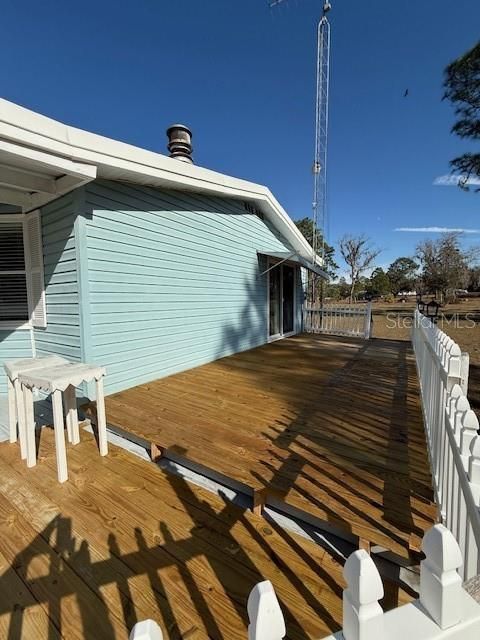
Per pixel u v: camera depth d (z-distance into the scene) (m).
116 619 1.25
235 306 6.30
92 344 3.44
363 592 0.57
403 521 1.59
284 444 2.44
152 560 1.52
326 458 2.23
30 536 1.67
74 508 1.88
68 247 3.39
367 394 3.72
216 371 4.84
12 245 3.95
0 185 2.87
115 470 2.28
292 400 3.49
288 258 6.62
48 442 2.72
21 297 4.03
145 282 4.11
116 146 3.06
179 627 1.21
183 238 4.77
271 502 1.93
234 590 1.36
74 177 2.96
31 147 2.42
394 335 11.46
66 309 3.52
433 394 2.26
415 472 2.05
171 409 3.19
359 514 1.64
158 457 2.49
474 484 1.03
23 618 1.26
